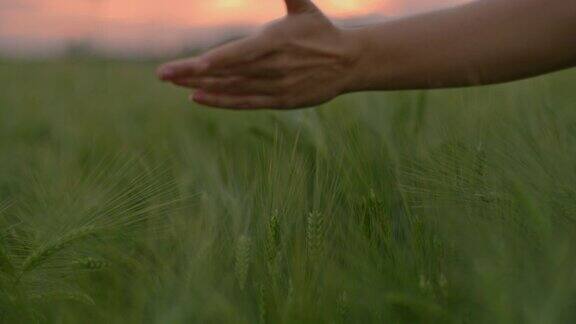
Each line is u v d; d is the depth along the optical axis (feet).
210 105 2.97
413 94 5.39
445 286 2.63
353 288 2.71
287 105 3.01
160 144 6.77
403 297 2.54
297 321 2.57
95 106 10.18
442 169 3.46
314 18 2.91
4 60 19.93
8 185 4.82
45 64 18.38
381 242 3.19
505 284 2.41
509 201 3.03
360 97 5.51
